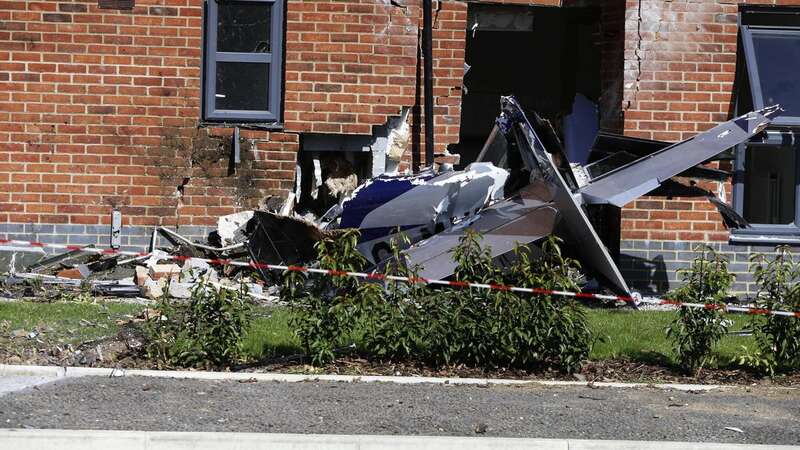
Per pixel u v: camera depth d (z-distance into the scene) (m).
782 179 41.22
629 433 21.81
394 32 39.78
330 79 39.66
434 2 40.31
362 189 36.50
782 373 28.42
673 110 40.53
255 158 39.59
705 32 40.53
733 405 24.67
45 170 38.91
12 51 38.72
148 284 35.88
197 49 39.19
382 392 24.56
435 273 32.22
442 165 39.09
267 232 36.94
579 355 27.41
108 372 25.38
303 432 21.06
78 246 39.00
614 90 41.31
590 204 35.94
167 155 39.25
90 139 39.03
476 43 52.25
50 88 38.84
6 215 38.81
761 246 40.81
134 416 21.80
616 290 31.12
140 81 39.09
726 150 37.16
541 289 27.16
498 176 36.59
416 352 27.78
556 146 34.69
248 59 39.91
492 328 26.97
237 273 38.12
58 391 23.61
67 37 38.81
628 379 27.36
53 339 28.06
